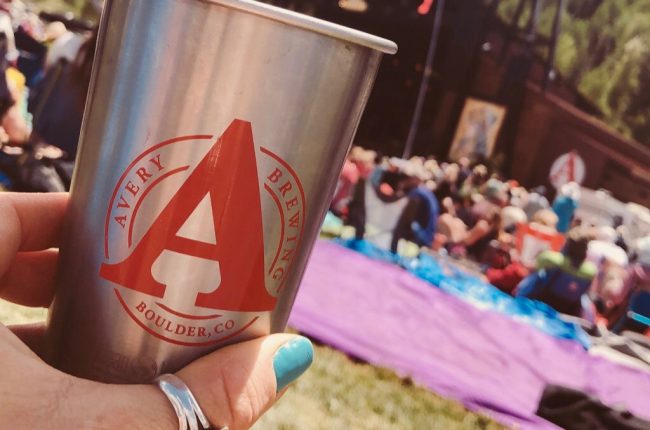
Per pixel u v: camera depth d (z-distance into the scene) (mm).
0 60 1560
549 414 1236
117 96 384
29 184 1572
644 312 1449
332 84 387
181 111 368
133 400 390
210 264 390
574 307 1531
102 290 402
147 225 384
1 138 1563
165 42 364
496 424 1168
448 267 1665
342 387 1158
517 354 1391
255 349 432
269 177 385
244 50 360
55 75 1610
